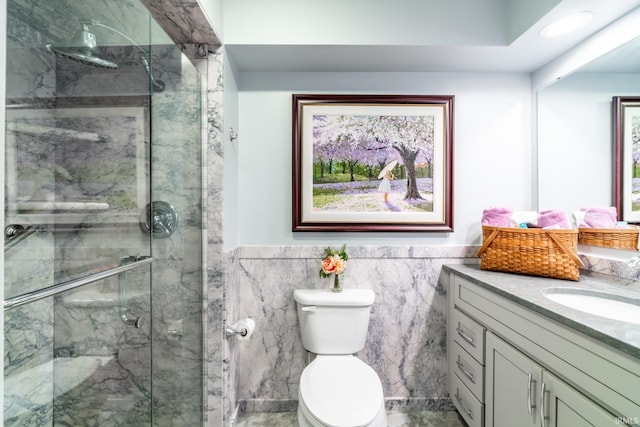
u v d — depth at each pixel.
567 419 0.97
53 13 0.98
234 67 1.78
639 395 0.75
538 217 1.62
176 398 1.39
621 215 1.39
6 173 0.88
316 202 1.88
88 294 1.11
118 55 1.14
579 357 0.93
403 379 1.89
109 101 1.13
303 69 1.86
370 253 1.88
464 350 1.64
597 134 1.50
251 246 1.88
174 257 1.39
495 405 1.36
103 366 1.16
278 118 1.89
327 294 1.74
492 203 1.91
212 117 1.57
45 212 0.97
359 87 1.90
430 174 1.89
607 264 1.46
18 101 0.90
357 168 1.88
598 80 1.48
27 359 1.02
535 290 1.28
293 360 1.86
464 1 1.60
